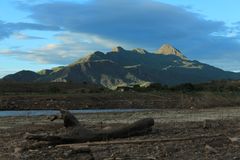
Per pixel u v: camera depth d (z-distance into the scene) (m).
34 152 18.48
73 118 22.86
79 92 123.81
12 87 142.00
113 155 17.94
